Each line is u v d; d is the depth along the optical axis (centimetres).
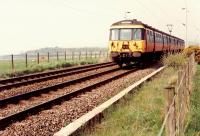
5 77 2292
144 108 1112
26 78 2150
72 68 2859
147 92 1441
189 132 859
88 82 1973
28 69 2647
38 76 2300
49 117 1067
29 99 1387
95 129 909
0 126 949
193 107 1125
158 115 995
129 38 2952
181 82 895
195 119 962
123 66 3275
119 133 851
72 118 1070
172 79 1584
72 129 830
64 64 3303
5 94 1507
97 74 2314
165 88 663
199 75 2236
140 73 2450
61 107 1221
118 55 2978
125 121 970
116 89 1656
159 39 3691
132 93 1426
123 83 1870
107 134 854
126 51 2953
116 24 3034
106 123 963
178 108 800
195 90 1524
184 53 3294
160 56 3978
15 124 979
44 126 965
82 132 861
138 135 825
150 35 3184
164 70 2508
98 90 1623
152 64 3594
